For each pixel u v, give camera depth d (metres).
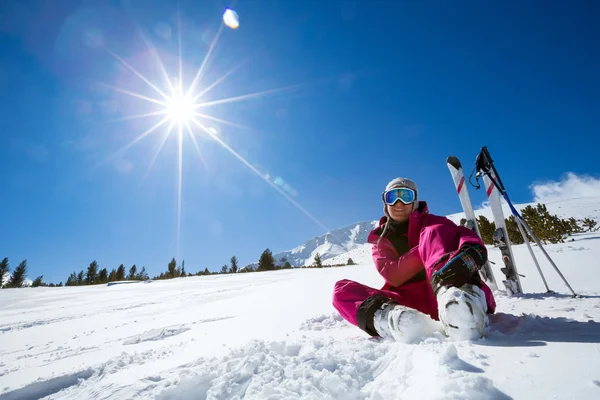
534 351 0.92
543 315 1.55
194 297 7.38
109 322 4.72
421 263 1.67
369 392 0.92
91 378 1.73
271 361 1.29
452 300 1.11
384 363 1.10
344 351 1.29
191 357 1.75
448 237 1.40
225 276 16.50
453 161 2.84
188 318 3.90
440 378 0.83
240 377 1.21
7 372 2.18
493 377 0.81
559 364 0.81
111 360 1.96
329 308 2.86
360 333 1.68
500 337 1.12
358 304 1.53
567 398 0.66
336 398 0.93
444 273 1.28
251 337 2.07
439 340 1.17
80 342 3.20
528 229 2.27
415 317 1.23
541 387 0.72
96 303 8.77
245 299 5.26
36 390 1.71
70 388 1.65
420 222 1.85
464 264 1.25
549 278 2.93
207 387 1.25
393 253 1.93
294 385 1.03
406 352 1.11
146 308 6.24
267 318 2.78
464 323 1.10
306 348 1.46
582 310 1.57
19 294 13.77
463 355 0.97
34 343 3.55
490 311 1.58
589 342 0.95
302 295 4.42
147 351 2.10
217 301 5.80
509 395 0.72
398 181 2.01
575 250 4.58
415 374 0.93
